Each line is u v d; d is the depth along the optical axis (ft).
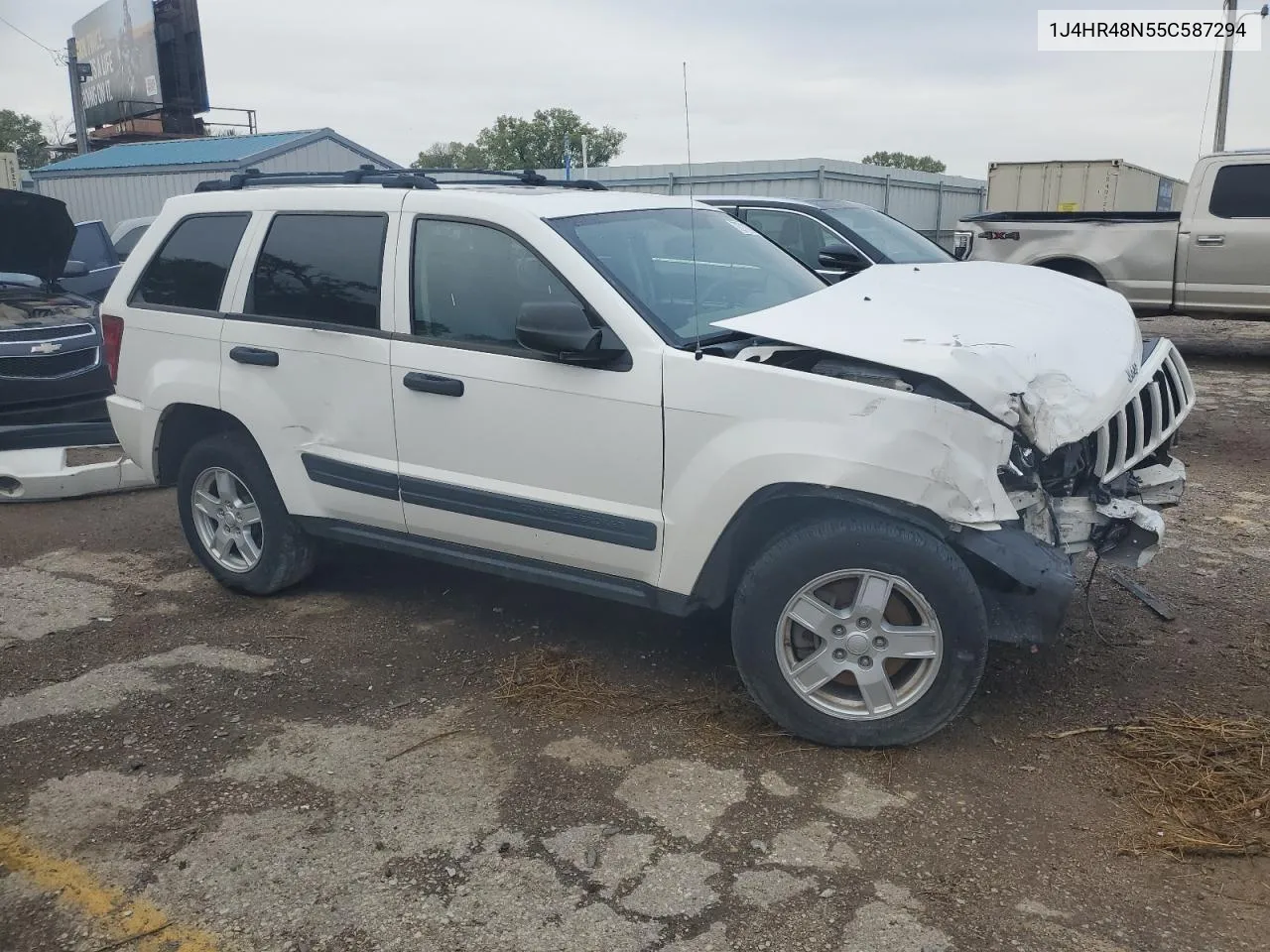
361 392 14.82
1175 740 12.10
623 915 9.50
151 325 17.10
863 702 11.98
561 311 12.15
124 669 14.75
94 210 87.86
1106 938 9.08
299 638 15.70
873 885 9.83
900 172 74.49
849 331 12.03
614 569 13.24
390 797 11.44
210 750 12.55
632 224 14.57
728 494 11.94
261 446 16.03
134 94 118.93
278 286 15.78
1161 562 17.90
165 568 18.90
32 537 20.86
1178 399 14.23
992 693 13.38
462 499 14.06
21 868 10.43
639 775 11.75
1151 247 39.04
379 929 9.42
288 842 10.71
